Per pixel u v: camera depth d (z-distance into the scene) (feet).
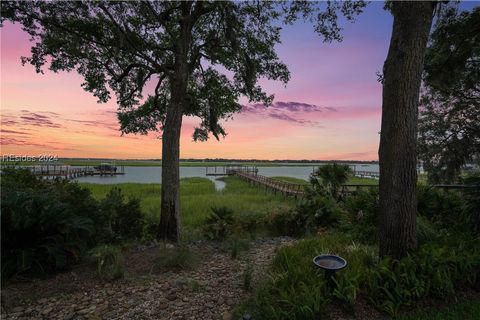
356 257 12.67
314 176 34.96
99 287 11.79
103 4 18.94
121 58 24.34
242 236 20.65
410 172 11.66
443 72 26.63
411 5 11.36
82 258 14.02
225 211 23.04
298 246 15.60
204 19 24.52
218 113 28.19
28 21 19.12
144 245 18.33
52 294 11.15
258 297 10.07
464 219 16.69
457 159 34.81
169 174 20.39
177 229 20.16
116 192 21.17
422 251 11.41
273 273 12.07
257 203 46.65
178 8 21.85
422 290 9.77
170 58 25.35
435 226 16.67
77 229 13.87
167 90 29.58
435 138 37.55
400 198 11.67
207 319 9.48
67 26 19.86
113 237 17.22
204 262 15.28
